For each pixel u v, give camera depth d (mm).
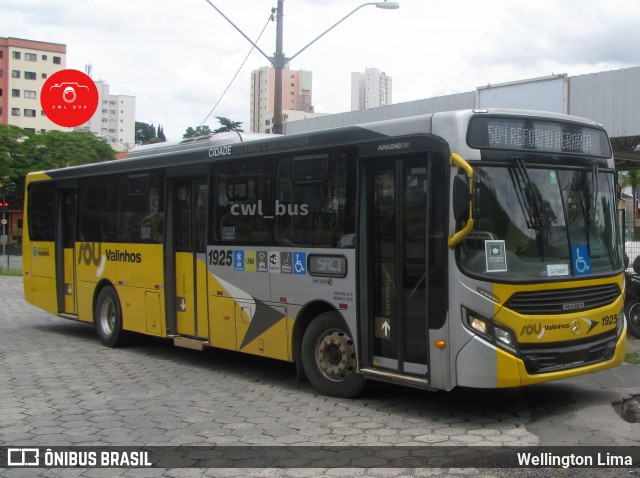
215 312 9336
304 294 7992
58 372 9539
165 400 7801
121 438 6312
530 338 6461
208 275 9445
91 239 12164
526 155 6781
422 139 6758
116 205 11508
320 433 6375
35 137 48844
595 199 7289
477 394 7902
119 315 11414
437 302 6586
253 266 8695
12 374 9391
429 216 6660
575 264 6863
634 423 6582
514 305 6414
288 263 8195
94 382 8836
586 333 6871
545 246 6715
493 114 6672
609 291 7219
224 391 8258
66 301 13008
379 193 7309
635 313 11125
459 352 6398
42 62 105812
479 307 6336
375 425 6625
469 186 6258
